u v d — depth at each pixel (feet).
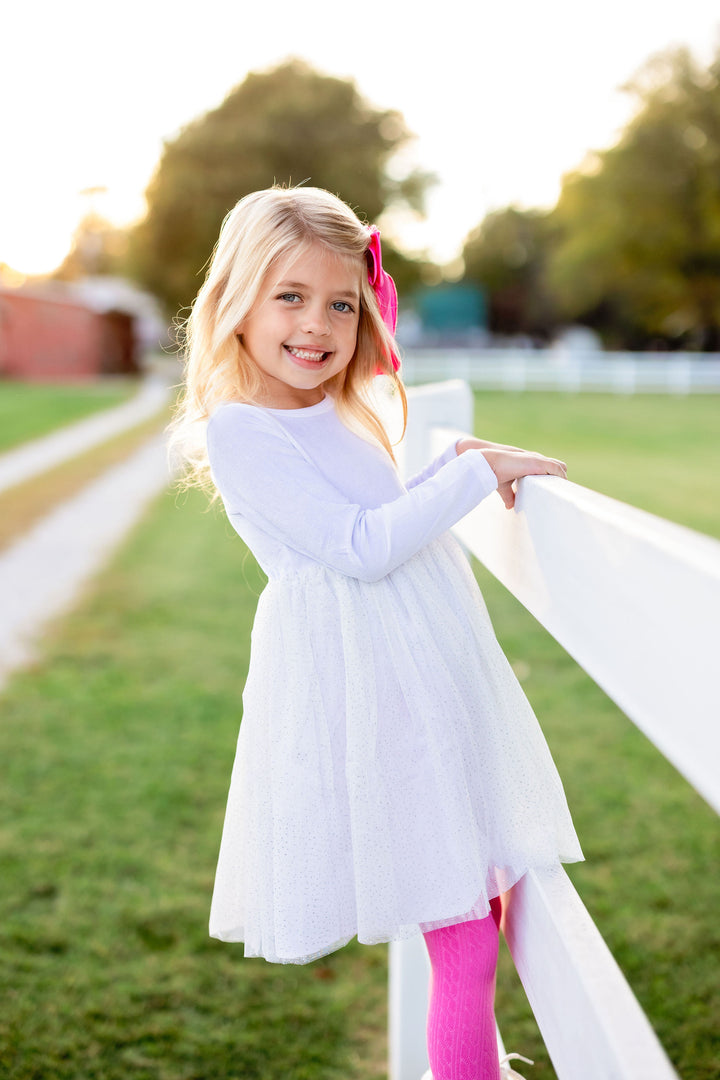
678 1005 6.82
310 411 4.54
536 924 3.39
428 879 3.77
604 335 133.08
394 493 4.58
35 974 7.44
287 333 4.35
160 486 34.14
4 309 87.66
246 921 4.14
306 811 3.87
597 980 2.67
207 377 4.64
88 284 133.69
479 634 4.18
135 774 10.83
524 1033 6.86
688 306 113.19
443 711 3.88
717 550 1.93
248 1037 6.81
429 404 6.04
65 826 9.68
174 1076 6.41
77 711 12.76
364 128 109.81
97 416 61.00
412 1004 5.62
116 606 18.08
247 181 103.14
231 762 11.12
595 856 8.82
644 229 106.32
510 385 69.46
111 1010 7.04
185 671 14.33
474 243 155.53
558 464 3.67
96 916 8.18
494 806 3.92
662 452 36.32
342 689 3.94
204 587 19.45
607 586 2.46
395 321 4.84
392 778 3.86
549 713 12.18
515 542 3.59
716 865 8.59
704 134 102.53
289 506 4.14
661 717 2.07
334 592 4.05
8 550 23.53
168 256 106.63
